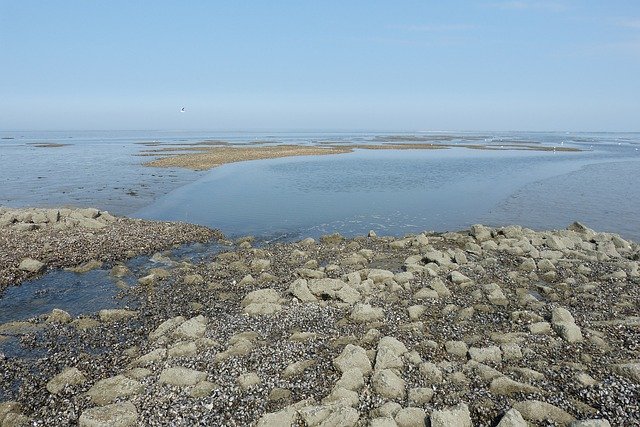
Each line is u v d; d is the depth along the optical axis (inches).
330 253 1051.3
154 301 770.8
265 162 3112.7
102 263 967.0
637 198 1779.0
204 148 4411.9
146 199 1736.0
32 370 551.5
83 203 1644.9
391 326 660.7
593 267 941.8
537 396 479.5
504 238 1134.4
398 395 482.6
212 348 589.6
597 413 453.1
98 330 660.1
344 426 425.1
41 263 917.8
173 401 476.7
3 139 7687.0
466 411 437.1
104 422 433.1
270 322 674.8
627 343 608.1
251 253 1049.5
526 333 632.4
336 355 571.8
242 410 462.9
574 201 1726.1
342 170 2699.3
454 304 744.3
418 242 1113.4
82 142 6299.2
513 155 3873.0
